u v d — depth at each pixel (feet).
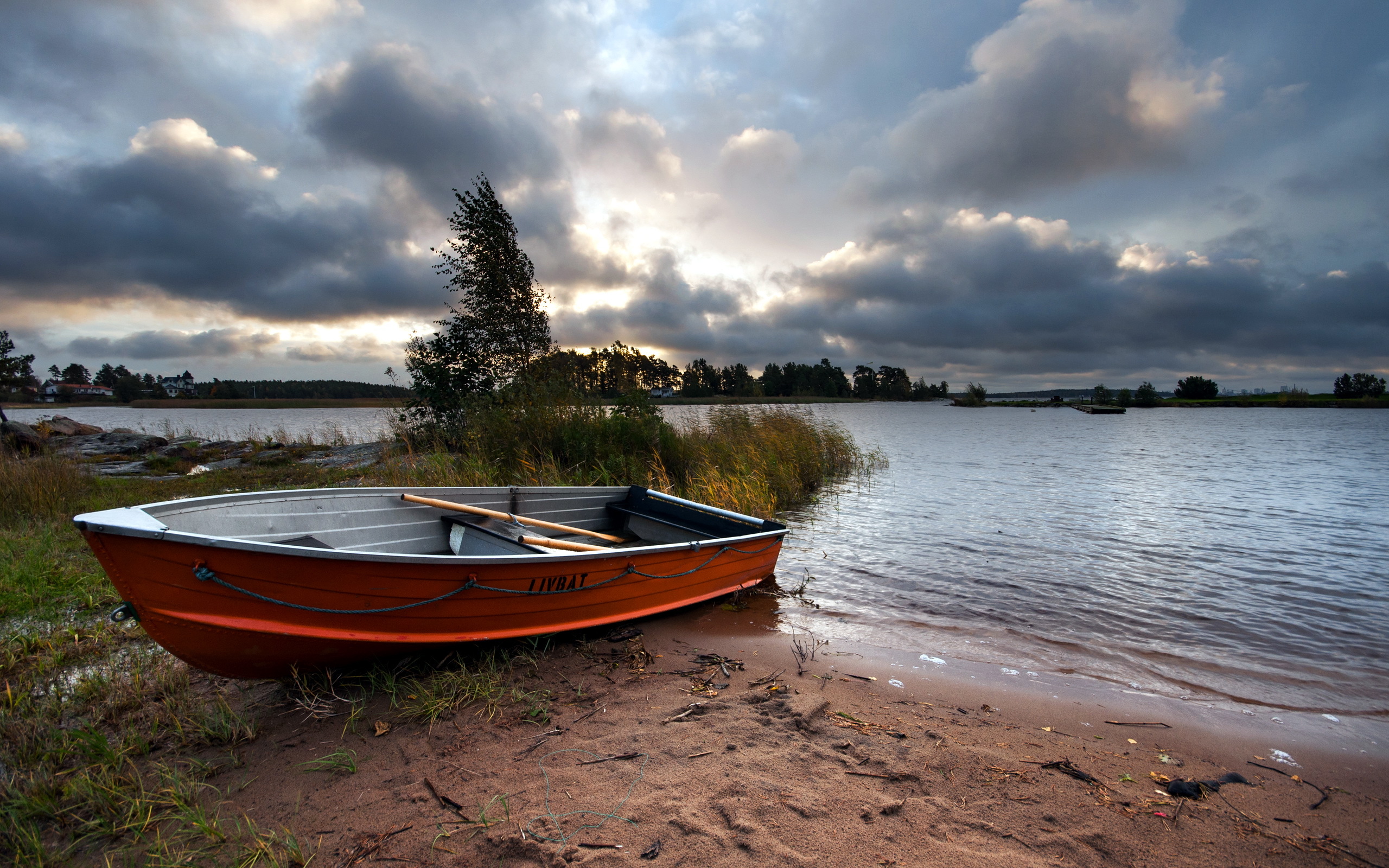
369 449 60.70
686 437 46.88
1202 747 12.39
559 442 40.14
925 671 16.05
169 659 14.80
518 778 10.34
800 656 16.81
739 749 11.44
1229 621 20.12
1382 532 33.96
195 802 9.65
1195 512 39.63
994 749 11.89
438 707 12.58
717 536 23.68
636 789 10.02
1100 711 13.96
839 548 30.04
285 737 11.72
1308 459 72.59
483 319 53.98
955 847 8.79
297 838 8.84
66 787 9.82
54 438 64.90
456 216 53.21
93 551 10.46
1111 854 8.85
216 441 75.25
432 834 8.87
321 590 12.30
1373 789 10.96
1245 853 9.04
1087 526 35.27
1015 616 20.54
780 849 8.57
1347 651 17.71
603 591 17.31
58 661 14.60
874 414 231.71
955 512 39.86
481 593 14.47
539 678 14.69
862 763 11.10
